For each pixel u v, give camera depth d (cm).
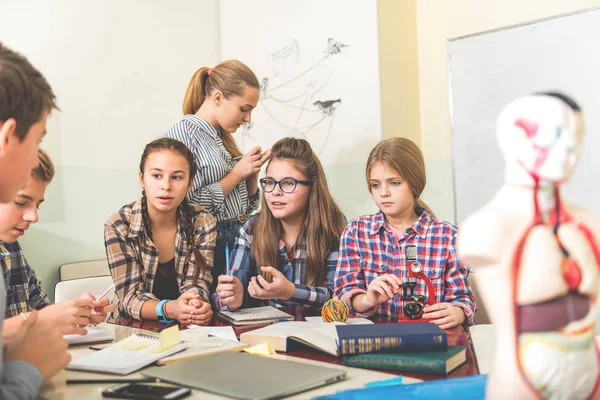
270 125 281
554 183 58
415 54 257
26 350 84
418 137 256
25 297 156
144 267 161
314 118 262
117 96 269
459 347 92
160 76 285
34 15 245
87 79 259
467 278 154
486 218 59
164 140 165
